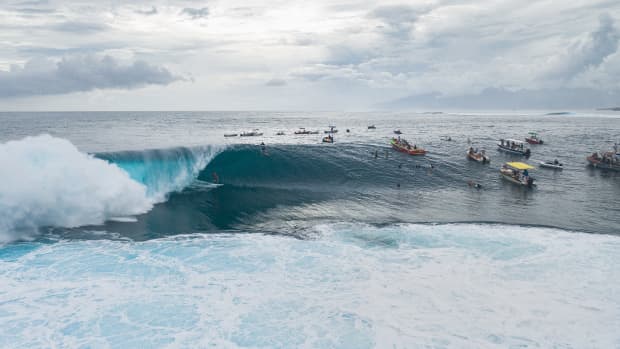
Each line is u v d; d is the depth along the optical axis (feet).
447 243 84.43
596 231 94.43
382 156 183.42
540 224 98.84
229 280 67.05
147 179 128.88
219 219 100.99
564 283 66.44
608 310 58.08
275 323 54.34
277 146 175.83
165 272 69.92
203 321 54.70
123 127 381.19
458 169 171.22
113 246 81.76
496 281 66.95
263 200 119.65
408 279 67.51
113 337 51.06
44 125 405.18
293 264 73.46
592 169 185.06
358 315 56.39
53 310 57.36
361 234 89.81
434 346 49.44
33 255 76.59
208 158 152.05
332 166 158.81
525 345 49.73
